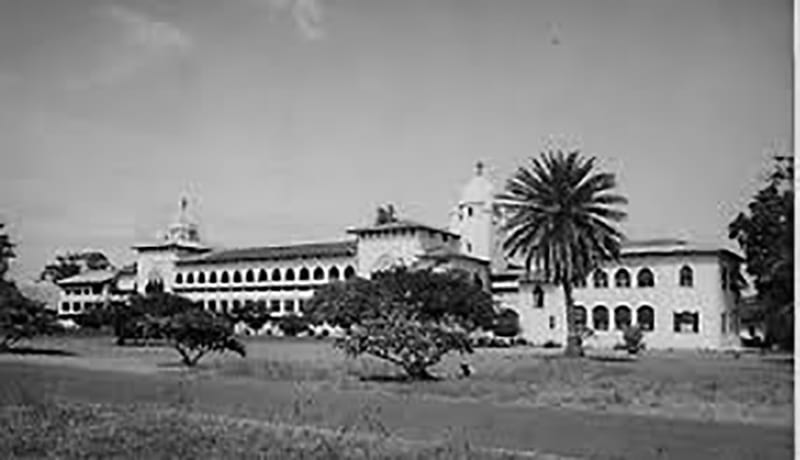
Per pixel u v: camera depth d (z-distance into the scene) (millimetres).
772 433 15367
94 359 42000
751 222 28781
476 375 32406
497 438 14898
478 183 103312
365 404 20359
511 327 83812
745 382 27609
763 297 27344
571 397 23047
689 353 61312
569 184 52156
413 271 63500
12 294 52469
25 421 15523
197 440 13930
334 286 58812
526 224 53156
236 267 106500
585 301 84812
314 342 69875
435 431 15492
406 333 30672
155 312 62250
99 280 112062
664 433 15094
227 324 42500
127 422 15812
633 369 36375
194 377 29094
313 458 12797
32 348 53531
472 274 86625
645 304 82625
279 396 22125
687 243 82812
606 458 13289
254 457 12766
